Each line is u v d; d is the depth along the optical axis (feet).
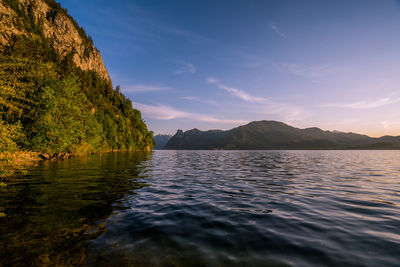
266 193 34.06
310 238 16.62
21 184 37.17
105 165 75.46
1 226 17.93
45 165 69.72
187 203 27.27
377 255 13.75
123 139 302.25
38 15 384.68
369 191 36.09
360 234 17.47
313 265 12.45
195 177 52.39
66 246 14.52
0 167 34.83
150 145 431.02
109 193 31.42
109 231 17.42
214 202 28.04
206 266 12.22
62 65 337.52
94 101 315.99
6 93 39.32
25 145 87.10
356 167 85.15
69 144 109.81
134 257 13.19
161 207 25.12
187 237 16.49
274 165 93.56
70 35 455.63
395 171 69.77
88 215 21.39
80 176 47.42
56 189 33.40
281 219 21.31
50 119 95.55
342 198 30.81
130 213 22.48
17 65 43.24
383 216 22.44
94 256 13.23
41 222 19.10
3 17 270.46
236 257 13.39
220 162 112.78
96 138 167.84
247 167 82.64
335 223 20.21
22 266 11.94
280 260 13.03
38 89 96.02
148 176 51.60
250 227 18.97
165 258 13.14
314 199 30.14
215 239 16.22
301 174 60.29
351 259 13.19
